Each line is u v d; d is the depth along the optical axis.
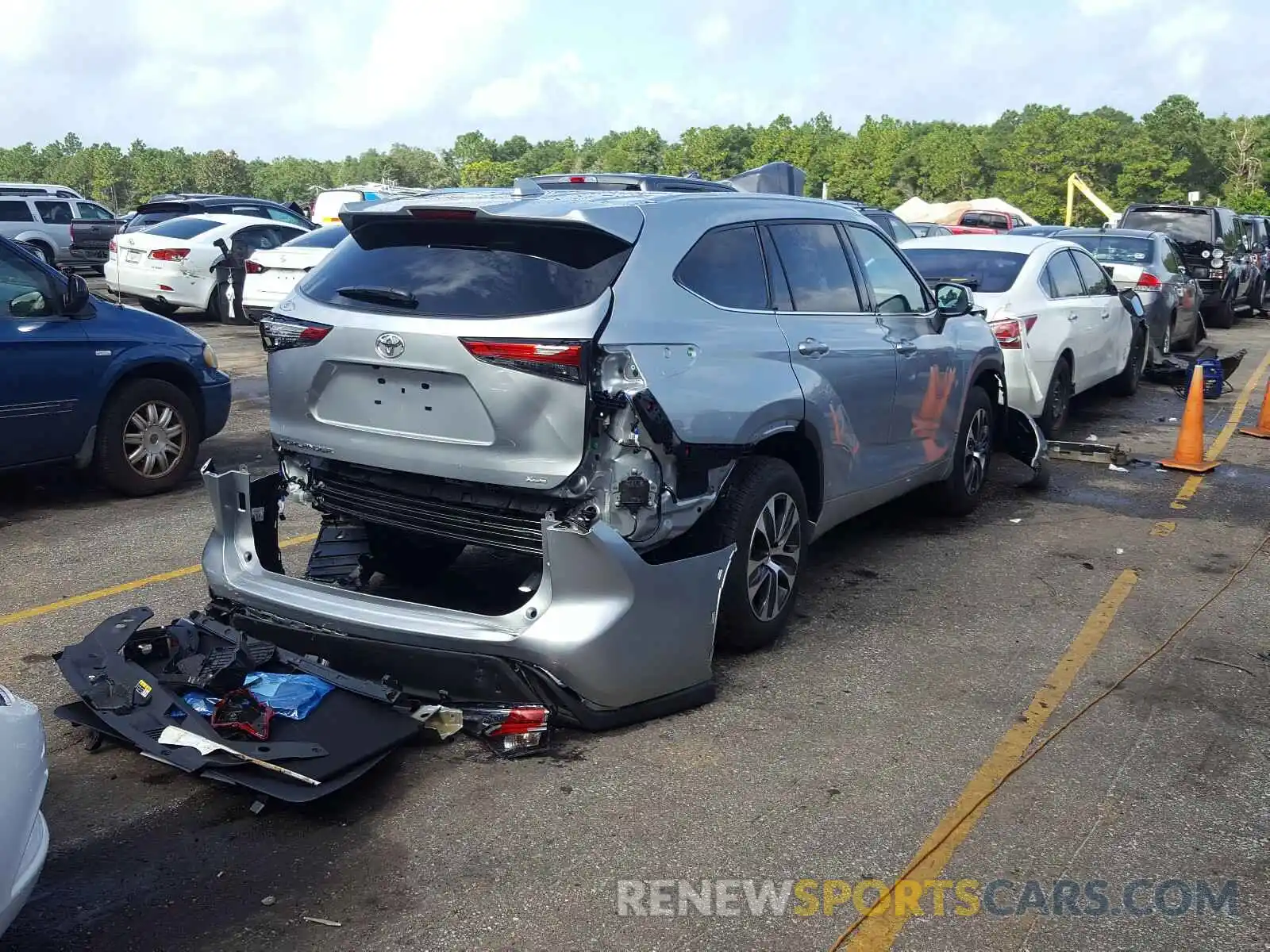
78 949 3.05
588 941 3.14
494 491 4.29
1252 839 3.71
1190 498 8.25
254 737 3.86
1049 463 9.36
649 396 4.11
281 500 4.90
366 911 3.25
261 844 3.58
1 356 6.87
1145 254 14.48
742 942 3.15
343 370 4.42
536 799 3.86
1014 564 6.59
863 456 5.75
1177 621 5.69
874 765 4.13
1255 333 20.70
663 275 4.44
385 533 5.21
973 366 7.01
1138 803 3.92
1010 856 3.58
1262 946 3.18
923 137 106.19
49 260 24.48
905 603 5.88
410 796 3.87
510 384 4.05
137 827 3.66
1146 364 13.89
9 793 2.67
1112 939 3.20
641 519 4.23
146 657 4.40
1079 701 4.73
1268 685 4.93
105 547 6.63
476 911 3.26
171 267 17.80
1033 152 84.88
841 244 5.77
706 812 3.79
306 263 16.00
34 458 7.20
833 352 5.32
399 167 140.25
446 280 4.30
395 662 4.23
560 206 4.30
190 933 3.14
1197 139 100.62
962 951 3.13
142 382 7.70
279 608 4.48
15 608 5.56
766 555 5.01
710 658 4.51
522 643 4.06
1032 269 9.68
